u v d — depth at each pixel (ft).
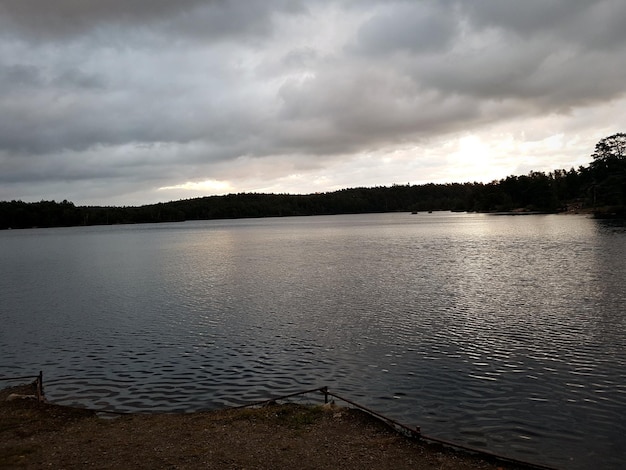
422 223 526.98
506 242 235.40
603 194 478.59
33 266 209.56
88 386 57.11
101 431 41.63
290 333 77.87
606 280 112.88
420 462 34.76
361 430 40.42
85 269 191.93
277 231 474.49
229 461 35.04
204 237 404.57
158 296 120.26
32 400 50.47
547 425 42.50
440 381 54.08
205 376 59.11
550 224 372.38
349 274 145.59
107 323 91.40
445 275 134.72
